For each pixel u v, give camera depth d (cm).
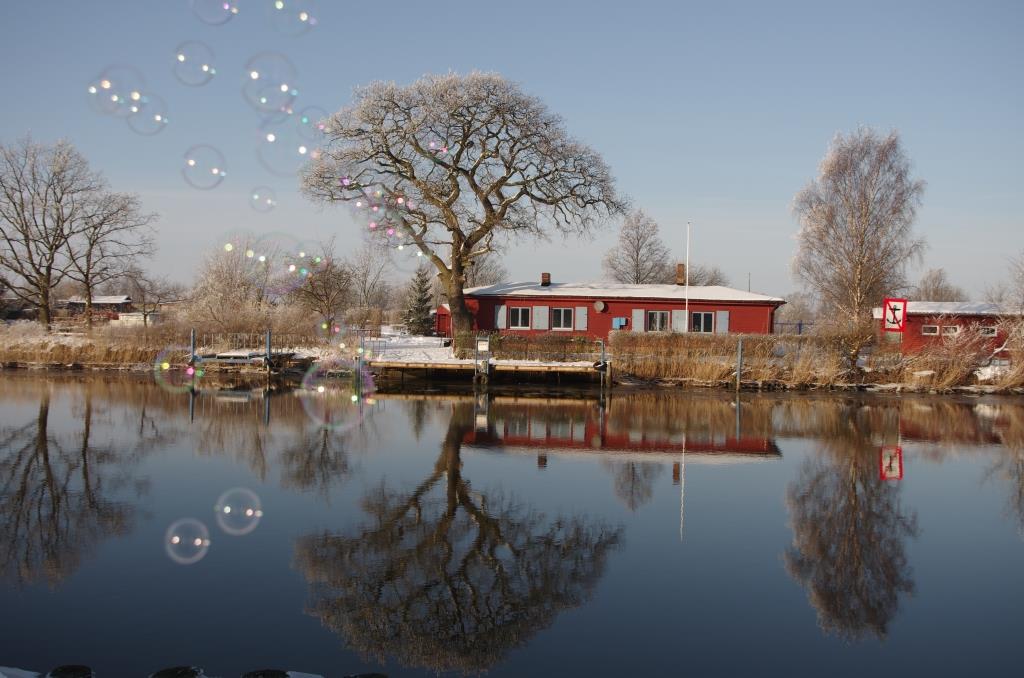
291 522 687
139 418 1284
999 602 538
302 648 445
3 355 2241
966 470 966
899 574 590
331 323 2620
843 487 866
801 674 429
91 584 536
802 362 1927
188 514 707
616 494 809
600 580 564
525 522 702
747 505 776
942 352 1955
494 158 2442
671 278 5028
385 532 662
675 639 470
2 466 899
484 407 1504
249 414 1351
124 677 405
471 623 486
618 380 1967
